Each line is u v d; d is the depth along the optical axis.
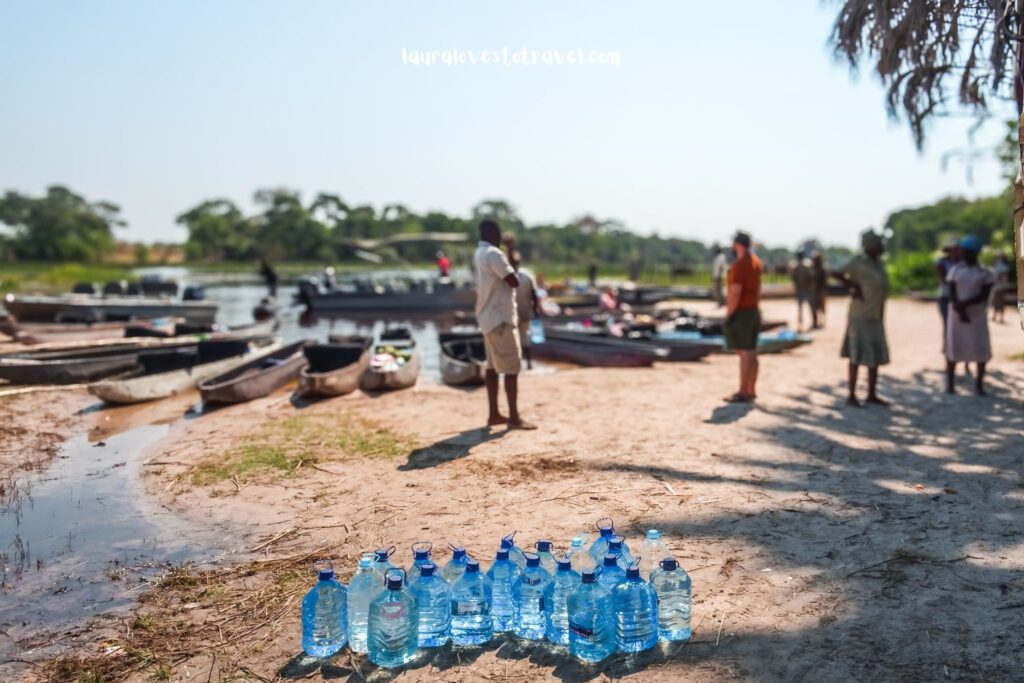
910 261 32.31
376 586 3.79
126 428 9.15
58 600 4.50
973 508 5.45
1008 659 3.50
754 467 6.68
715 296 26.83
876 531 5.09
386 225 110.12
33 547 5.36
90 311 22.39
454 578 4.00
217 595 4.51
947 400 9.37
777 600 4.17
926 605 4.05
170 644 3.94
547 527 5.35
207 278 65.56
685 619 3.80
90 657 3.82
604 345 13.73
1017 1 4.54
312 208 110.56
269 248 110.62
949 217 53.19
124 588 4.65
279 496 6.32
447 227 112.75
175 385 11.26
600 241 100.75
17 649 3.93
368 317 27.08
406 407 9.70
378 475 6.77
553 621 3.75
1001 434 7.57
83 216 124.19
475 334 14.38
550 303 20.16
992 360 12.55
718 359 13.94
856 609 4.04
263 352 13.40
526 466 6.86
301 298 28.11
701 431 8.06
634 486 6.22
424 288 28.97
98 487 6.77
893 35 7.04
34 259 115.06
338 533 5.44
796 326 20.06
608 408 9.38
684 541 5.03
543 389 10.86
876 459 6.82
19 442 8.46
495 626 3.94
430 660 3.67
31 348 13.50
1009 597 4.09
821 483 6.17
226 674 3.61
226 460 7.41
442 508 5.84
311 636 3.74
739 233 9.48
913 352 14.06
